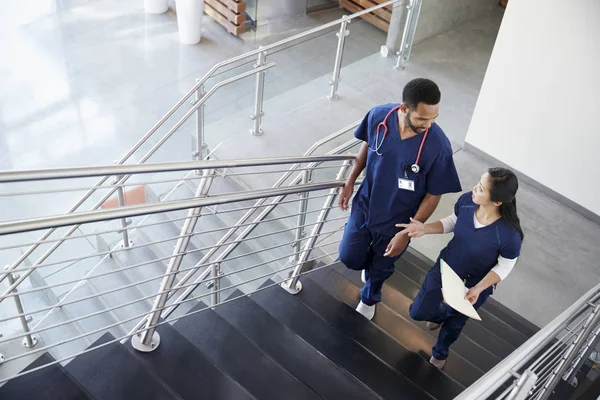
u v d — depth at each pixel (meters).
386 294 4.55
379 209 3.58
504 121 6.25
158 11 9.38
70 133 7.41
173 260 3.26
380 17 7.07
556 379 3.24
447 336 3.77
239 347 3.57
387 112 3.34
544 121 5.98
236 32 9.01
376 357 3.86
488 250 3.28
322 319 4.05
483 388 2.14
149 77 8.27
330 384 3.57
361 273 4.68
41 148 7.20
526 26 5.69
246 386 3.40
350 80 7.30
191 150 6.82
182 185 6.29
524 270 5.55
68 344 4.98
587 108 5.65
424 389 3.81
